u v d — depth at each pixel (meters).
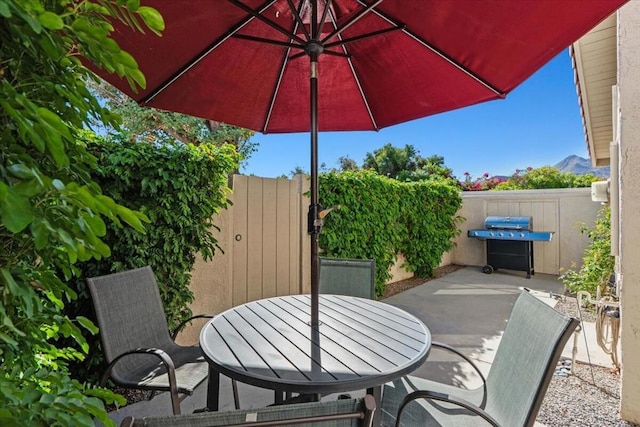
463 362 3.17
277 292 4.24
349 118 2.82
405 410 1.63
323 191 4.59
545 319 1.40
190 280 3.19
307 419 0.78
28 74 0.64
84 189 0.56
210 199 3.12
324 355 1.50
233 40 2.09
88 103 0.71
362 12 1.79
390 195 5.62
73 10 0.66
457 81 2.16
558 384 2.74
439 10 1.70
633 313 2.20
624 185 2.21
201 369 2.03
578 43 3.35
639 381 2.18
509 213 7.89
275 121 2.81
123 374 1.93
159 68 2.03
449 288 6.01
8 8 0.48
